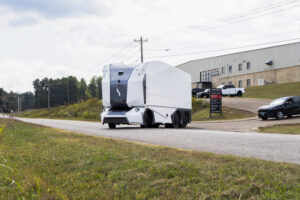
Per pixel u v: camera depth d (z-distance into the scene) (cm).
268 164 558
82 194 454
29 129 1582
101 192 457
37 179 522
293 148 792
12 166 643
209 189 435
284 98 2550
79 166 626
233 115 3275
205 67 8981
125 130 1565
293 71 6831
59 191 475
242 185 440
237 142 931
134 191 452
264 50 7375
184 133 1277
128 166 591
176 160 614
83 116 4519
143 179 505
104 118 1722
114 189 465
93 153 741
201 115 3597
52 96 13050
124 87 1708
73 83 13250
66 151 794
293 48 6838
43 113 6053
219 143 927
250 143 900
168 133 1295
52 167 627
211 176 489
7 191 491
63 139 1070
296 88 5566
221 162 589
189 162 586
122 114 1697
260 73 7450
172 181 478
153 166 570
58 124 2473
